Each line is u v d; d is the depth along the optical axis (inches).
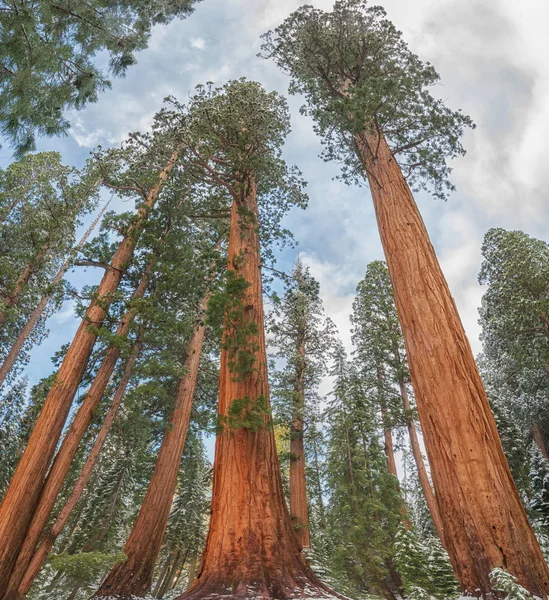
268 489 279.9
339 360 782.5
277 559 245.3
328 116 421.7
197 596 221.0
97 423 447.2
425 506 931.3
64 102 296.0
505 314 874.8
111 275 502.3
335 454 637.3
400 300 328.2
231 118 466.6
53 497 374.3
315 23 535.5
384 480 595.8
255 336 357.4
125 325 467.5
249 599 210.7
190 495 980.6
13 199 781.3
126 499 866.1
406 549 472.7
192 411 692.7
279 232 617.0
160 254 529.3
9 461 763.4
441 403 259.9
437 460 249.4
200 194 616.4
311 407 708.0
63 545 687.1
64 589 545.0
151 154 536.1
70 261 495.2
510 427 776.9
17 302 734.5
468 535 216.5
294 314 820.6
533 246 945.5
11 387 823.7
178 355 632.4
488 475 227.1
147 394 488.1
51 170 827.4
